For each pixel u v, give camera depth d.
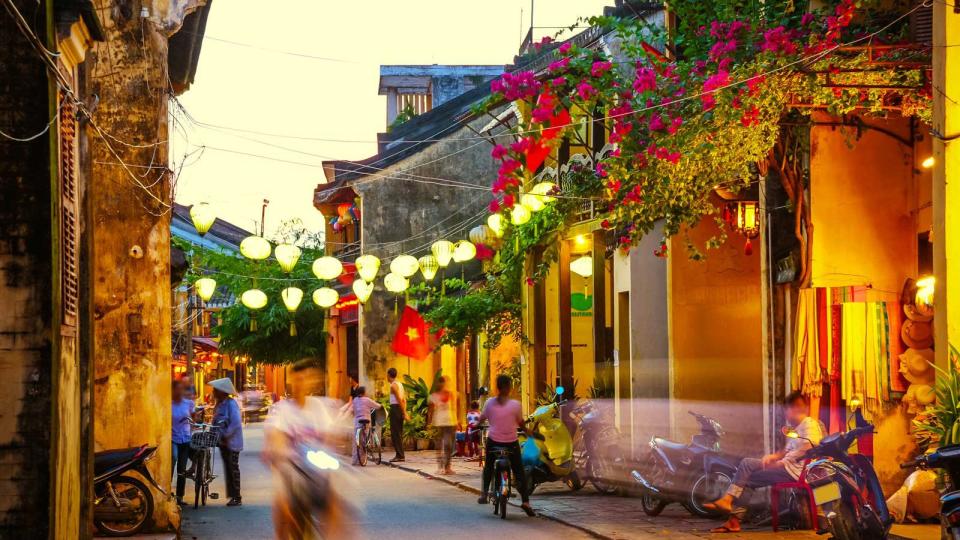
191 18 17.33
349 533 10.84
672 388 18.33
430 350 30.03
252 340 42.59
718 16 14.51
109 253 13.62
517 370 26.58
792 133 13.96
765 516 13.02
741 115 12.43
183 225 52.78
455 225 34.69
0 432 7.88
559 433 16.72
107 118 13.64
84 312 9.94
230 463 16.73
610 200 15.62
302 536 10.19
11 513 7.88
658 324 18.95
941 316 10.97
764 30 13.62
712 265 18.62
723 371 18.50
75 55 9.14
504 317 25.98
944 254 10.91
